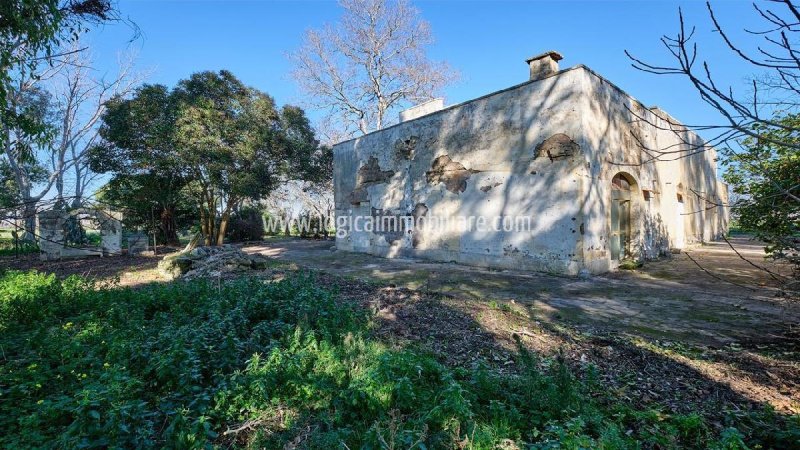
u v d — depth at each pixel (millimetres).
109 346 3117
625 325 4340
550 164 7750
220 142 13594
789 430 1995
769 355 3342
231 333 3006
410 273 8266
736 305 5062
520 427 2131
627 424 2287
